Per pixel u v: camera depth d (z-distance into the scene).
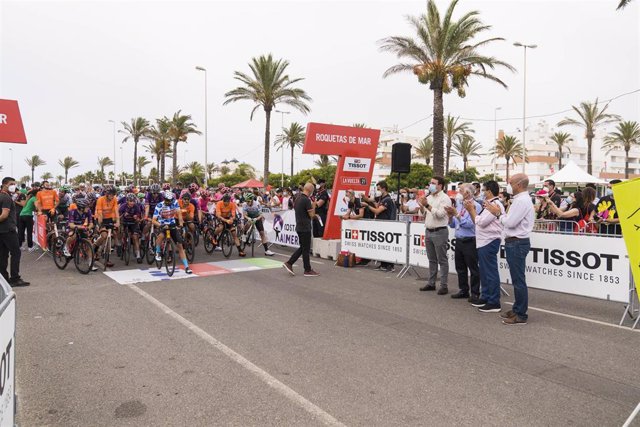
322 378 4.03
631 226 3.98
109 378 4.02
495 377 4.06
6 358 2.30
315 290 7.60
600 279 6.14
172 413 3.40
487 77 22.75
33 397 3.67
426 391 3.77
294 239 12.84
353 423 3.25
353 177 11.54
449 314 6.16
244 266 9.97
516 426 3.21
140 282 8.16
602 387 3.87
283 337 5.14
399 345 4.89
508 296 7.39
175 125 46.59
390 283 8.26
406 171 10.88
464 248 6.78
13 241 7.71
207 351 4.69
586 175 19.69
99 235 9.47
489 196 6.22
